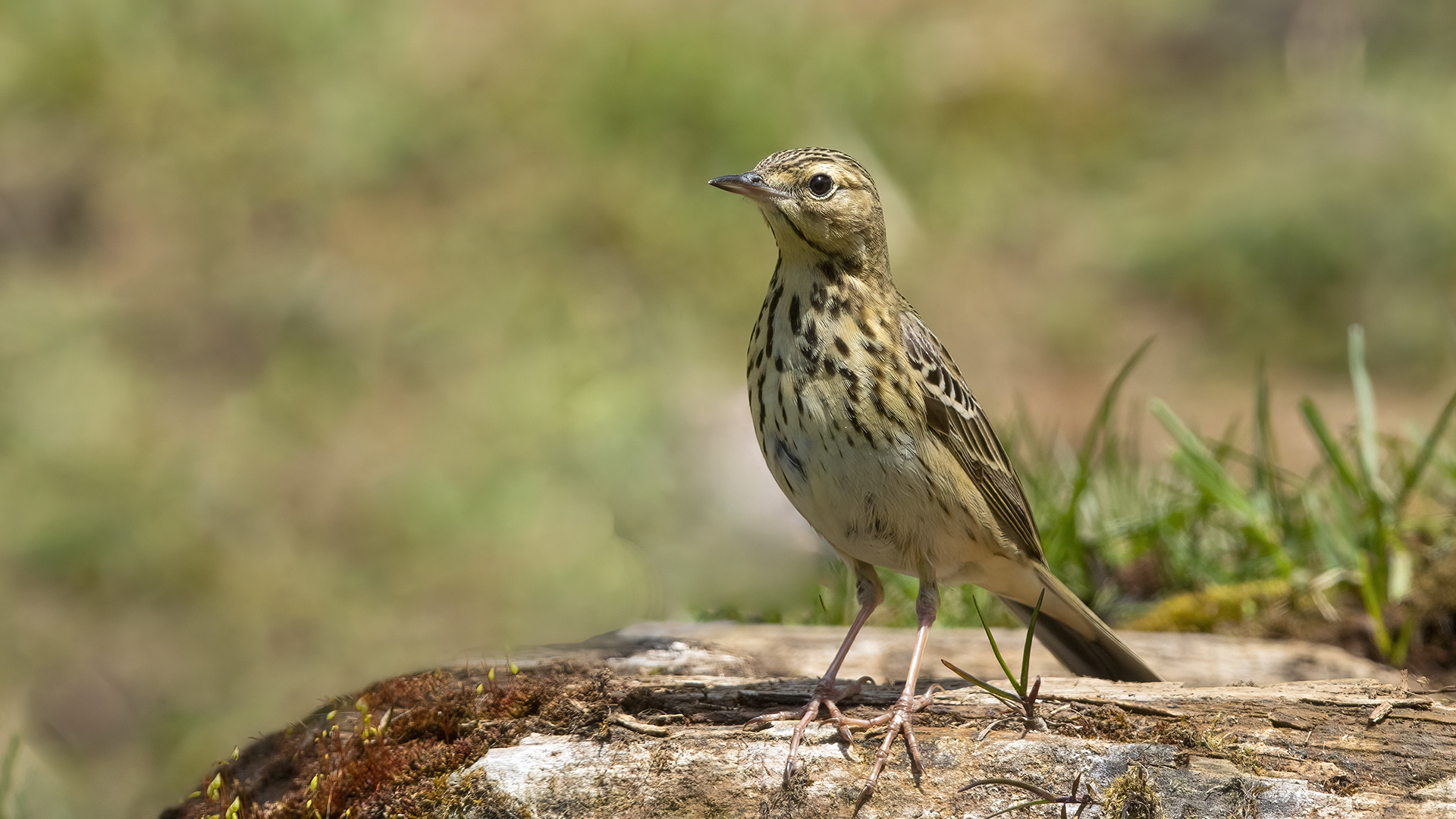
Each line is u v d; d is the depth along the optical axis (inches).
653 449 482.9
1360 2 877.2
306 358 639.1
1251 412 595.5
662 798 228.7
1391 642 329.7
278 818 240.4
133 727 439.5
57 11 779.4
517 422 589.0
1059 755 229.6
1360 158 721.6
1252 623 347.9
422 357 640.4
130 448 577.0
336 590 505.4
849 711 253.1
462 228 712.4
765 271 693.3
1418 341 642.8
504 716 247.8
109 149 743.1
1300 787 222.2
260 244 701.9
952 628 356.2
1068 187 770.8
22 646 475.5
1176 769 226.2
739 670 296.0
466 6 839.1
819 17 853.8
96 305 653.9
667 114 760.3
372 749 243.4
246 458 578.2
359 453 582.2
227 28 799.7
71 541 527.5
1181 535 385.4
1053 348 665.6
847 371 264.1
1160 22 887.7
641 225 711.1
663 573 389.4
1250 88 823.7
